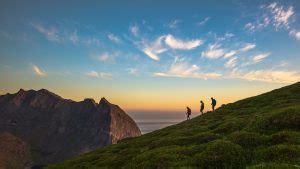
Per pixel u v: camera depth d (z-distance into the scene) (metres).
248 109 53.62
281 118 32.44
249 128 33.56
